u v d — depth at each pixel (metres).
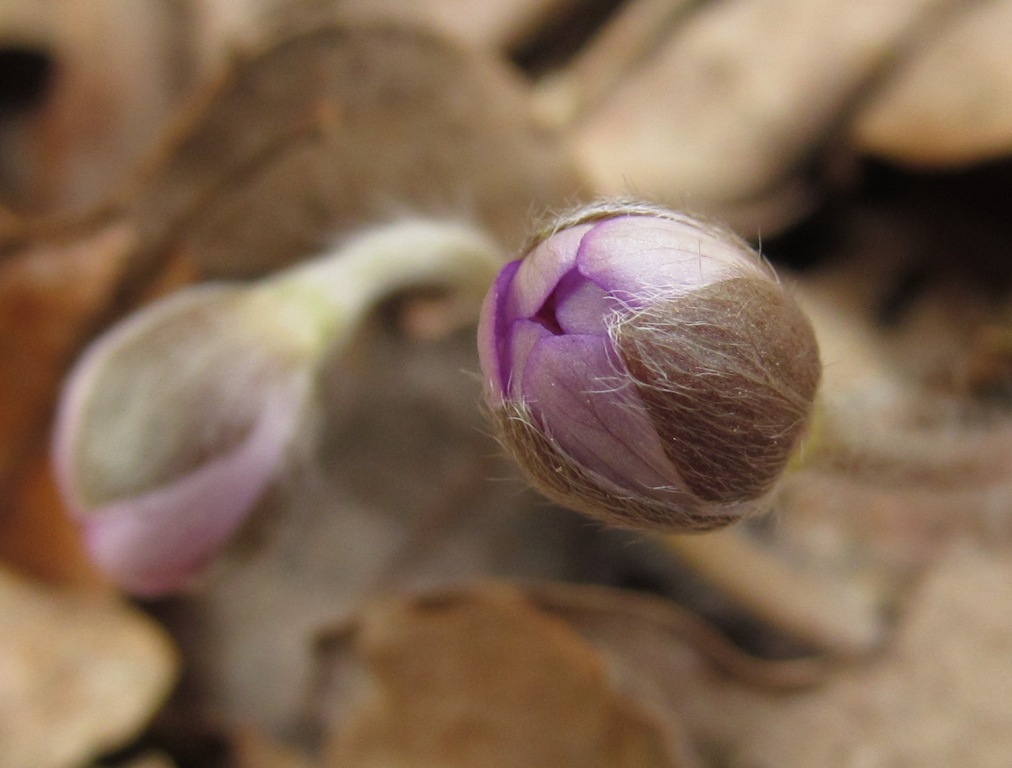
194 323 0.05
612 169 0.07
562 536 0.07
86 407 0.05
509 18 0.08
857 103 0.07
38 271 0.06
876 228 0.07
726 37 0.07
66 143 0.08
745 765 0.06
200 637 0.06
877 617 0.06
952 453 0.06
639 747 0.05
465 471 0.07
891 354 0.07
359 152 0.06
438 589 0.05
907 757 0.06
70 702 0.06
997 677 0.06
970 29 0.07
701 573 0.06
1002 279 0.07
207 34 0.08
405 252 0.05
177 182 0.06
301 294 0.05
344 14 0.06
